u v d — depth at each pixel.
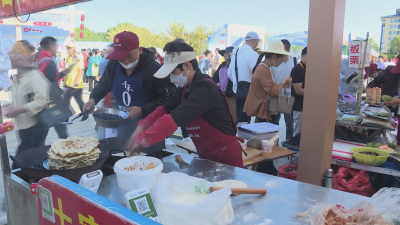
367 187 2.21
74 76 4.52
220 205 0.94
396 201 1.08
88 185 1.10
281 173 2.48
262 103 3.29
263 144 2.53
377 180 2.58
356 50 3.18
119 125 1.98
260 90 3.29
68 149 1.25
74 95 4.46
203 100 1.53
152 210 0.94
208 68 6.42
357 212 0.99
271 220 1.02
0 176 2.91
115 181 1.35
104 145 1.54
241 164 1.86
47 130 2.75
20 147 2.61
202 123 1.71
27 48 2.53
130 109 2.06
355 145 2.61
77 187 0.83
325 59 1.56
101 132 2.65
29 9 2.37
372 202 1.10
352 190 2.18
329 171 1.65
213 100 1.57
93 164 1.27
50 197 0.89
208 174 1.45
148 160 1.25
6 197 1.46
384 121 2.67
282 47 3.12
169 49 1.58
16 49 2.50
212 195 0.97
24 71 2.53
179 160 1.62
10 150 2.94
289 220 1.02
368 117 2.83
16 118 2.54
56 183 0.86
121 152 1.58
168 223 0.92
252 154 2.40
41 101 2.59
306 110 1.68
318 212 1.02
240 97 3.87
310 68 1.62
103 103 2.34
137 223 0.64
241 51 3.87
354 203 1.13
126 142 1.70
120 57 1.94
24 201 1.31
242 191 1.16
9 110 2.52
